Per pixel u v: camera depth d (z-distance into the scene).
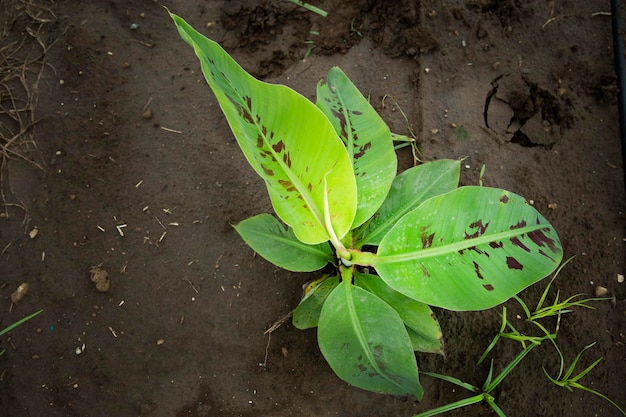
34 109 0.94
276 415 0.84
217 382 0.85
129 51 0.96
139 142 0.93
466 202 0.68
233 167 0.92
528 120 0.95
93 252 0.89
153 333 0.86
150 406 0.85
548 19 1.00
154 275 0.88
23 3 0.98
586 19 1.01
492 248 0.68
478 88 0.96
